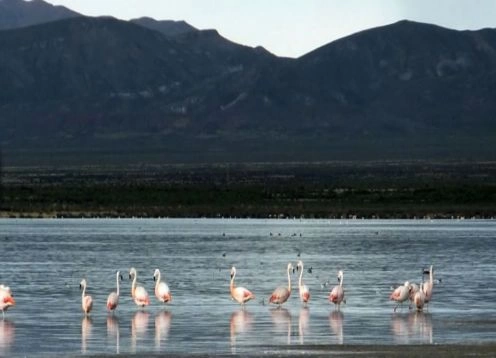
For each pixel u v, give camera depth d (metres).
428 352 34.47
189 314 43.88
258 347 35.69
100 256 70.56
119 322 41.66
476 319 42.12
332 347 35.59
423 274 57.06
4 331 39.34
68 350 35.28
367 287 53.28
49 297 49.41
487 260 68.12
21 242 82.31
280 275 59.31
